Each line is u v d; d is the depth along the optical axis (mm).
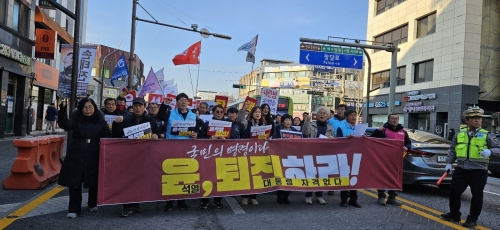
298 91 78625
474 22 22797
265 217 5781
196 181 5926
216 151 6113
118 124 5906
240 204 6602
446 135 23672
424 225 5605
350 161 6715
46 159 7992
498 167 12422
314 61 18594
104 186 5434
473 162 5664
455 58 23188
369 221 5715
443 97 23875
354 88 68812
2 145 14250
